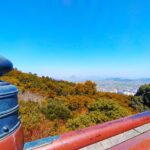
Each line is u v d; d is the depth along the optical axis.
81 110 39.50
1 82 1.85
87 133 2.60
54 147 2.30
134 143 2.50
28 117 12.96
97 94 56.22
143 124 3.27
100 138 2.69
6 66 1.83
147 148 2.32
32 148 2.20
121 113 24.64
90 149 2.55
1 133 1.64
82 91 55.22
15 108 1.83
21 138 1.93
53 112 26.78
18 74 52.75
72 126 21.03
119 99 52.81
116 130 2.87
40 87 50.50
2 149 1.64
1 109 1.65
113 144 2.69
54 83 56.31
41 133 12.48
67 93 52.84
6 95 1.70
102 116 23.17
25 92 44.44
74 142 2.45
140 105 46.16
